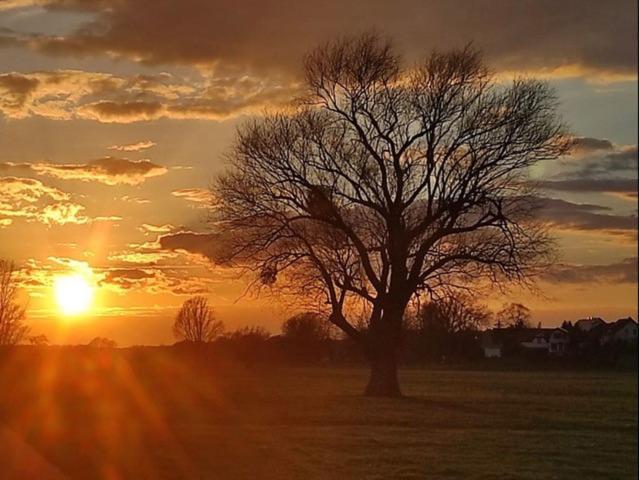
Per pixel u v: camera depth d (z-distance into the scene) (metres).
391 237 34.38
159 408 26.75
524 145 34.19
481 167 34.19
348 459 17.12
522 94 34.28
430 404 31.25
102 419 22.78
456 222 34.81
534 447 19.78
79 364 30.44
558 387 45.56
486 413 28.08
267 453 17.50
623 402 33.72
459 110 34.72
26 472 14.79
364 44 34.16
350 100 34.69
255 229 33.22
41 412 23.58
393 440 20.17
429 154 34.81
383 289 34.78
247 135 31.91
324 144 34.41
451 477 15.63
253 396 33.53
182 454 17.02
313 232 34.19
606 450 19.50
